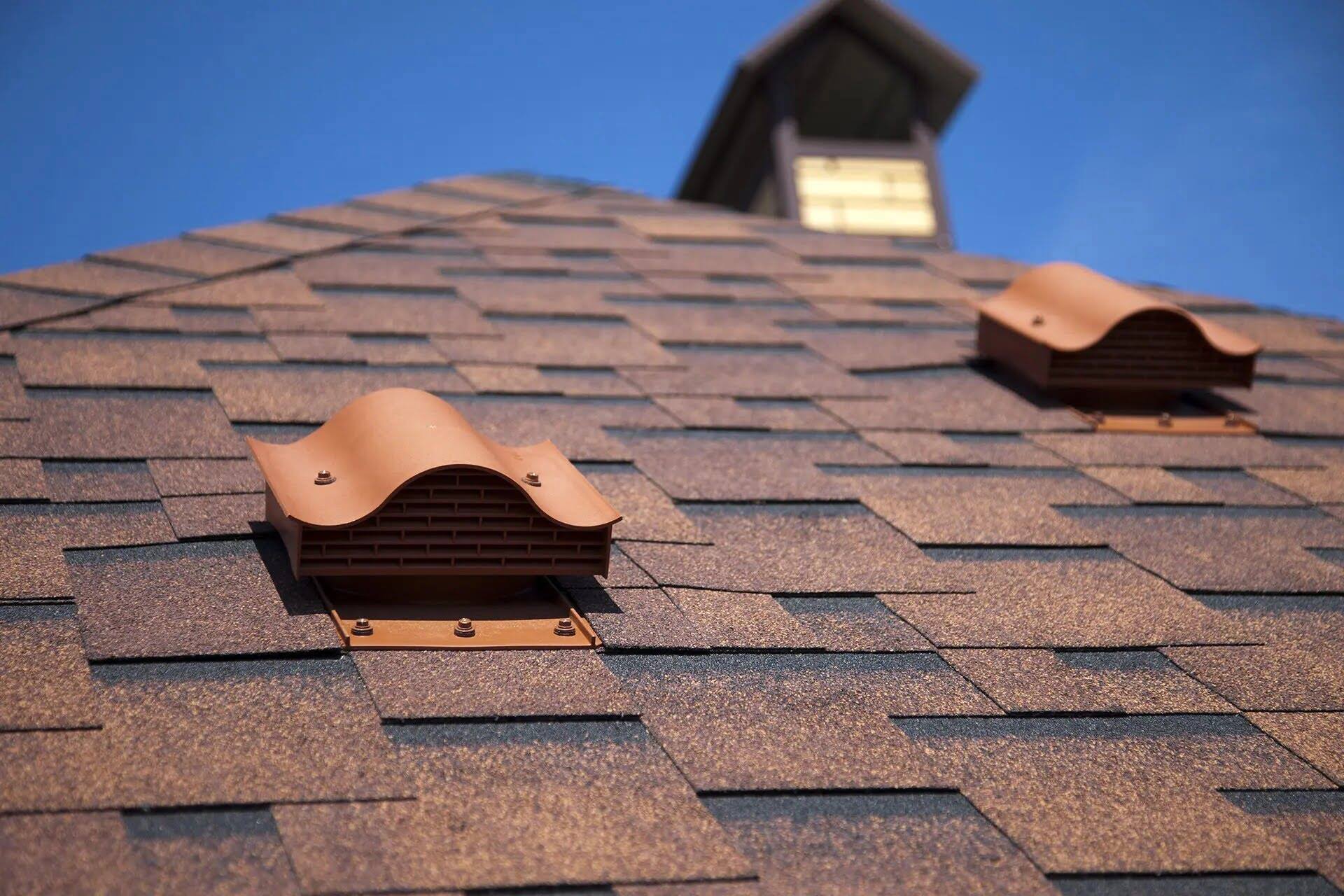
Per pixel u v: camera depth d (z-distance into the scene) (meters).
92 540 4.56
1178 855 3.47
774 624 4.50
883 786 3.64
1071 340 7.00
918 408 6.98
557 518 4.31
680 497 5.52
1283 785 3.87
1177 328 7.09
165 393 6.12
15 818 3.08
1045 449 6.59
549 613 4.38
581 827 3.30
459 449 4.31
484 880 3.05
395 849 3.13
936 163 19.31
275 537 4.68
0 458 5.16
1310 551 5.67
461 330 7.53
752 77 18.88
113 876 2.94
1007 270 10.16
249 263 8.40
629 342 7.66
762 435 6.44
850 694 4.12
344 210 10.26
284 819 3.19
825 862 3.30
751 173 20.44
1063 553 5.41
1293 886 3.42
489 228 10.09
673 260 9.63
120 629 3.97
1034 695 4.22
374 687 3.79
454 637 4.12
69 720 3.50
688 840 3.30
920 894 3.21
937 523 5.54
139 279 7.88
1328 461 6.77
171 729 3.52
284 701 3.71
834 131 20.30
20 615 4.04
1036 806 3.63
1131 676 4.43
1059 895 3.26
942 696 4.17
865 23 18.97
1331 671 4.58
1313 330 9.32
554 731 3.72
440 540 4.27
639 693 3.97
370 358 6.90
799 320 8.44
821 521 5.49
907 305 9.02
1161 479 6.32
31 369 6.22
